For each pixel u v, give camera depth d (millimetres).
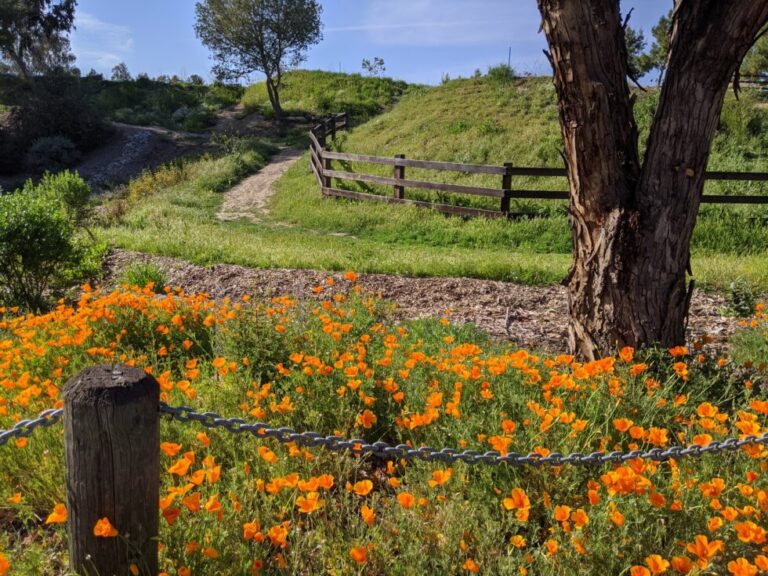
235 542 2207
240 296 8070
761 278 8234
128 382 1926
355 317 4969
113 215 16688
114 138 31609
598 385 3295
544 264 9312
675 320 4277
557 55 4043
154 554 2035
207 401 3252
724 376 4012
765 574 2043
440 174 17219
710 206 12570
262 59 34656
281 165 23891
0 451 2764
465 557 2260
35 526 2611
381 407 3400
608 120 4070
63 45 43469
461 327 5609
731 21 3754
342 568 2162
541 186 15258
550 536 2324
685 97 3969
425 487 2590
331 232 13820
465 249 11633
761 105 18219
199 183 20688
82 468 1891
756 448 2453
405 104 26531
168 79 45938
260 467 2764
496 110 21391
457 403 3023
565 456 2629
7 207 7363
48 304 7785
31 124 29828
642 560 2152
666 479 2684
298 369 3750
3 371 3721
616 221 4176
